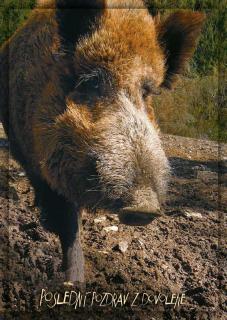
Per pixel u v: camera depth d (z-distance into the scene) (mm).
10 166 1980
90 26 1334
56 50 1360
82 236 1696
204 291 1486
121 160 1236
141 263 1576
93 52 1315
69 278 1474
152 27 1399
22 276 1485
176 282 1521
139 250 1644
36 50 1421
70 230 1486
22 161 1571
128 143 1247
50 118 1348
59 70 1351
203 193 2047
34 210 1765
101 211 1309
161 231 1779
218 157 2189
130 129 1260
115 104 1289
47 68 1379
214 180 2125
